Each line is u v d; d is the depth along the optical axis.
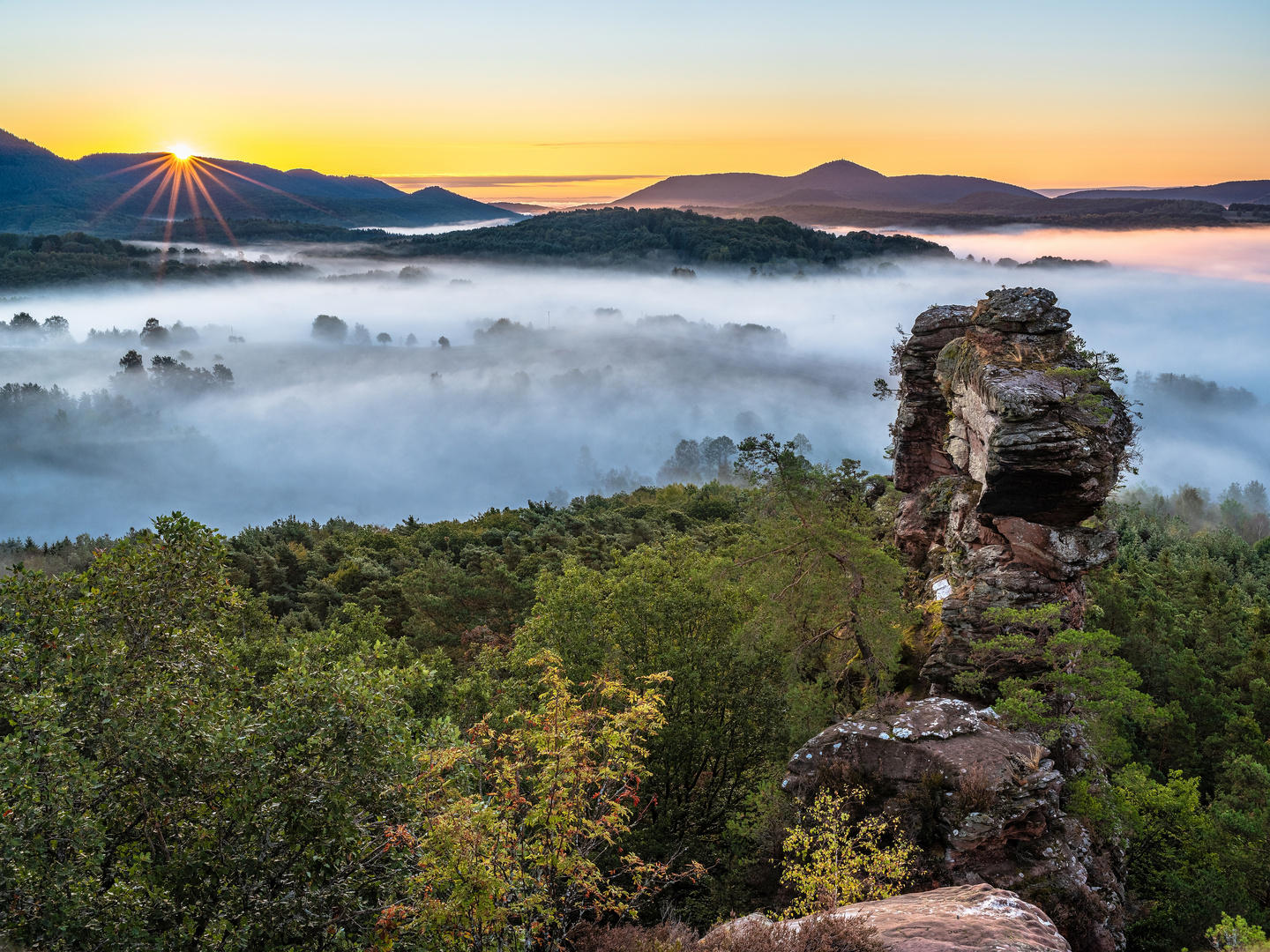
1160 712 23.66
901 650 28.58
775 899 18.86
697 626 29.88
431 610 52.38
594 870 13.80
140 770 11.16
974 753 19.47
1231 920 16.64
